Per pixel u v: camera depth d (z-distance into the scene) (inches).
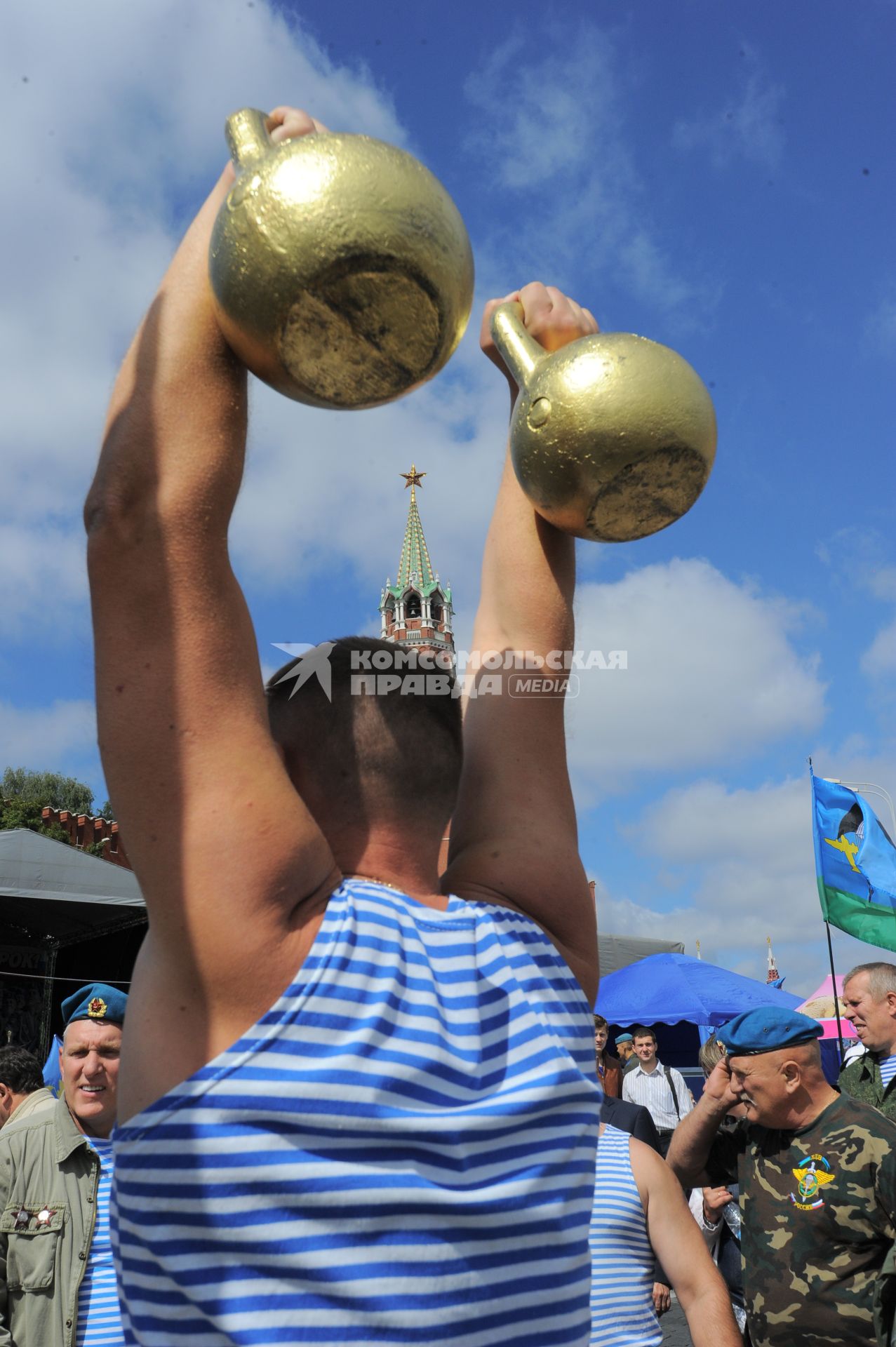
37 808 1499.8
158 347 37.3
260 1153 33.3
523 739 50.4
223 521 37.3
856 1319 127.9
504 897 46.5
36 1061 192.2
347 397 37.4
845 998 207.8
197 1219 32.9
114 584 36.3
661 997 450.6
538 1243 36.3
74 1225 123.0
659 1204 118.0
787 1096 134.9
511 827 48.3
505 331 47.8
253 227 34.0
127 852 36.9
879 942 288.0
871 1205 129.1
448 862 49.5
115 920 558.3
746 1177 140.3
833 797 302.4
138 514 36.2
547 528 52.1
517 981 41.4
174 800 36.0
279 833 36.5
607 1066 301.4
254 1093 33.7
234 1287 32.4
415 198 34.0
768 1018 138.0
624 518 43.1
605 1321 110.6
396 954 38.1
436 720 45.6
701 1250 116.4
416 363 36.0
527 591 51.6
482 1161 36.3
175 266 38.9
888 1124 133.0
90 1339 118.0
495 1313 34.4
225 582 37.3
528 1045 39.8
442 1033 37.5
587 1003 45.3
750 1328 137.4
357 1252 32.9
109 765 36.5
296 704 45.6
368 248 33.1
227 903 35.5
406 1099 35.3
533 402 42.1
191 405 36.8
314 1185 33.0
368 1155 34.2
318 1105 33.8
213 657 36.6
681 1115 350.0
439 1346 33.0
